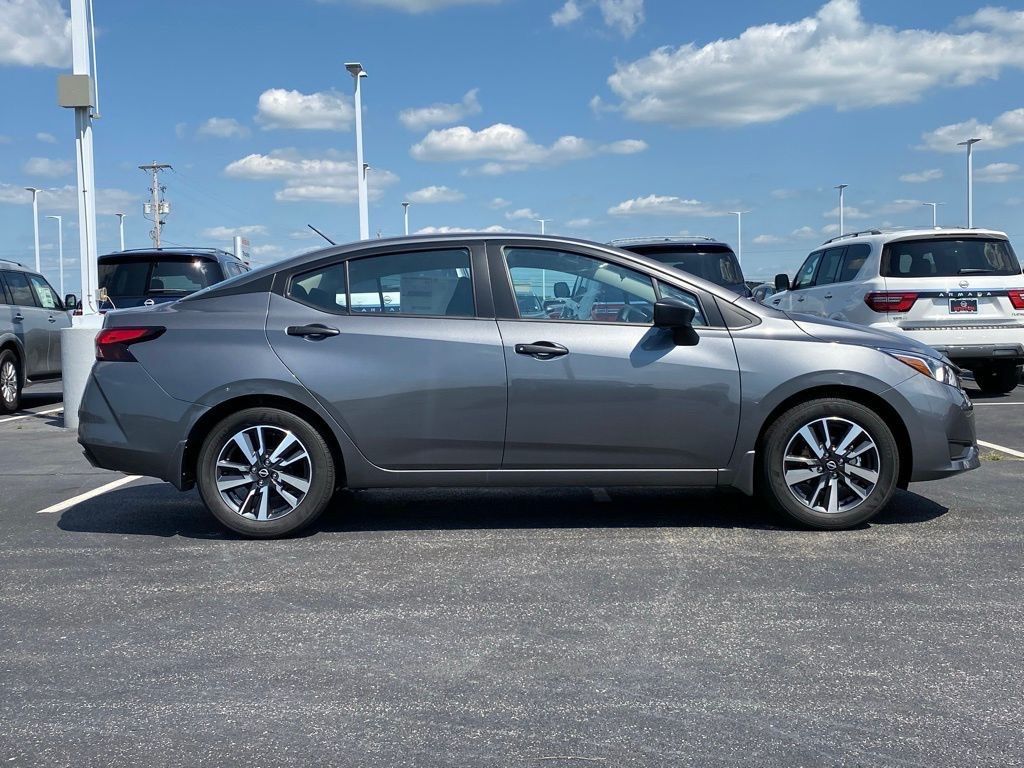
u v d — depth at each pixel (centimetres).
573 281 546
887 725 312
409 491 667
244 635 396
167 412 534
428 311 543
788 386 532
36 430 1062
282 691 342
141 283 1210
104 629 404
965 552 500
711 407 533
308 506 539
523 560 496
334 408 531
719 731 309
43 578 474
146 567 492
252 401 541
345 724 317
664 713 322
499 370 530
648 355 532
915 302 1079
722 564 485
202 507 630
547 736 307
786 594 438
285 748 302
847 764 288
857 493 540
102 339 550
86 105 1112
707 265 1217
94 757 297
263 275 555
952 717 317
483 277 544
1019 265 1103
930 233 1100
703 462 539
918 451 540
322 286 549
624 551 511
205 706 331
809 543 521
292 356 532
